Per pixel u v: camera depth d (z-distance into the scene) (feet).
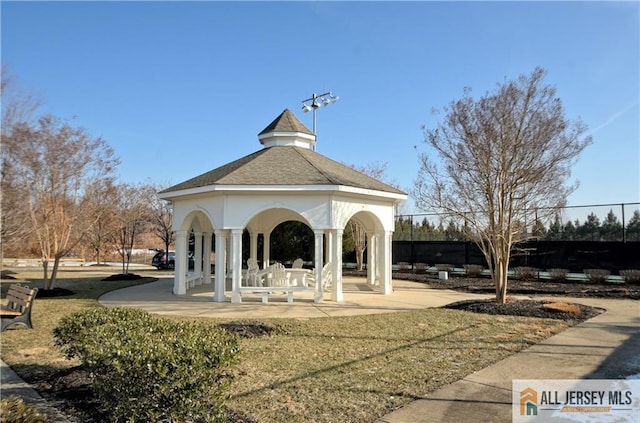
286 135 60.95
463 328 32.58
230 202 47.78
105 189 59.82
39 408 17.04
